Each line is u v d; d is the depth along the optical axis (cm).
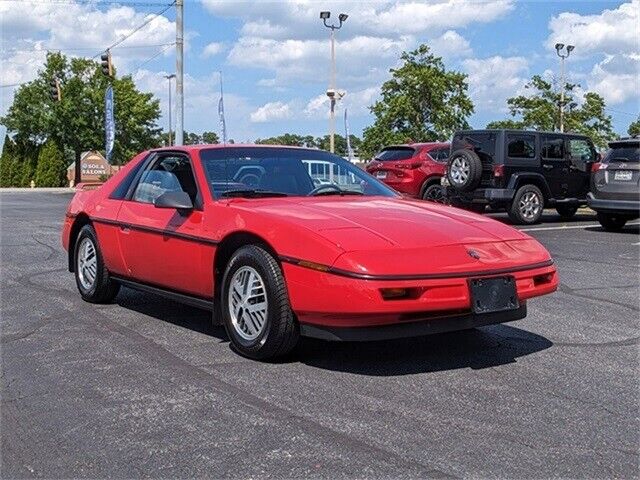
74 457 339
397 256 435
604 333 572
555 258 1015
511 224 1538
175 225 550
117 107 5625
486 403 405
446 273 437
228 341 539
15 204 2581
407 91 3353
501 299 455
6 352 512
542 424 375
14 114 5522
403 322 435
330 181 594
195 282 536
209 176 555
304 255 446
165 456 338
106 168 5066
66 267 905
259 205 516
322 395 417
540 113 3688
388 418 381
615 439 357
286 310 463
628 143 1362
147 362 485
